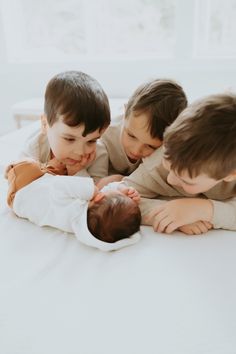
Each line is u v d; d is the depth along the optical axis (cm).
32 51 232
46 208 63
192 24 191
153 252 56
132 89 214
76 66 215
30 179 68
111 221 59
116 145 92
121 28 215
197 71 200
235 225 64
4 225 65
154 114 77
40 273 50
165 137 59
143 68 207
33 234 62
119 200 62
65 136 76
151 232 63
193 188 60
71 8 215
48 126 79
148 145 81
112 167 99
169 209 63
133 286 47
